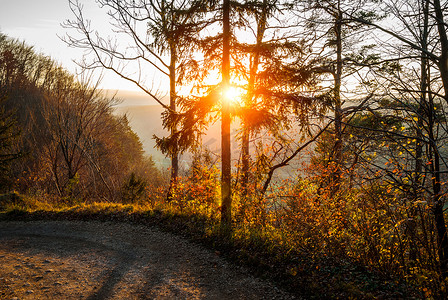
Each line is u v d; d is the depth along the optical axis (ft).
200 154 39.60
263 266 23.93
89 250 29.48
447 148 19.17
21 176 69.46
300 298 19.74
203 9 31.65
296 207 29.32
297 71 26.76
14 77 118.83
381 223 22.33
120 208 42.78
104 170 86.53
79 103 70.90
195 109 31.86
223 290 21.56
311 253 24.49
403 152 19.70
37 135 85.51
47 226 38.29
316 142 37.09
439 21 17.16
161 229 34.91
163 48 35.78
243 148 38.19
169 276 23.72
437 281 16.72
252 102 32.14
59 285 21.86
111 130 90.79
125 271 24.61
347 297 18.37
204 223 34.40
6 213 43.32
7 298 19.61
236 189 37.83
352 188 25.57
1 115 57.88
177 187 40.73
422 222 19.29
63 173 79.30
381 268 21.30
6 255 27.76
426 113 18.89
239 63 34.24
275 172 42.52
